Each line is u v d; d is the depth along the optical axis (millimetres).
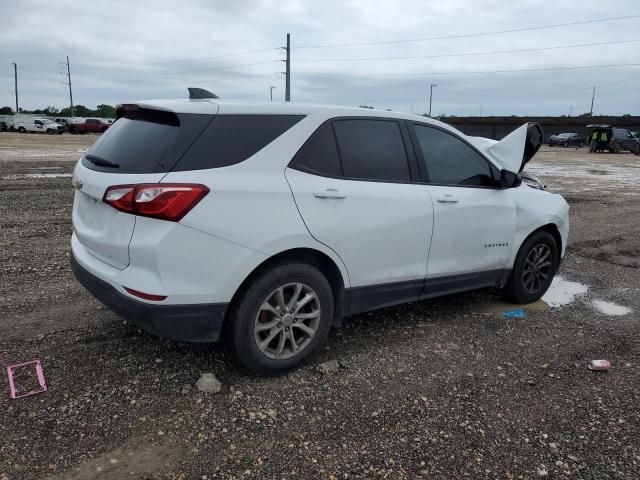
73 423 3018
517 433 3105
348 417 3197
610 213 11578
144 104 3492
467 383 3658
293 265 3521
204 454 2814
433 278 4375
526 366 3953
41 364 3668
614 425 3213
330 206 3629
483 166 4738
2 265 5914
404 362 3926
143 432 2969
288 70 59438
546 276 5398
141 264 3129
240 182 3273
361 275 3887
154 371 3621
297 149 3568
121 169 3277
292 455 2836
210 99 3619
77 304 4793
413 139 4258
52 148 26953
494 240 4766
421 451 2910
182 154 3189
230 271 3248
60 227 8086
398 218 3988
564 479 2732
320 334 3762
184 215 3088
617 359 4129
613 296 5672
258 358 3502
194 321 3227
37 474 2611
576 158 34406
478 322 4785
